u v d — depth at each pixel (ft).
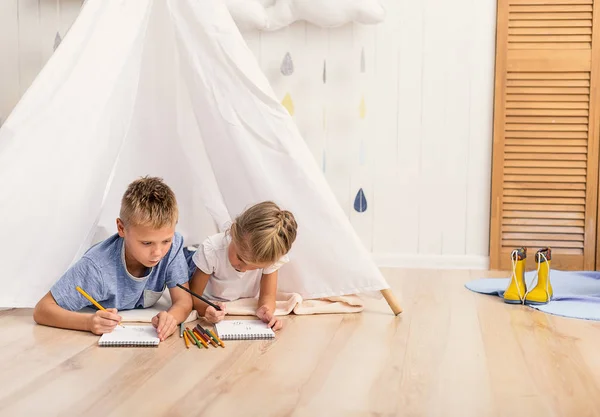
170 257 6.43
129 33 7.14
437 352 5.67
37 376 4.89
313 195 7.02
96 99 6.89
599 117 9.76
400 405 4.47
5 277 6.57
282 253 5.99
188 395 4.56
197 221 8.44
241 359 5.38
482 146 10.07
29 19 10.37
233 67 7.14
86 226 6.91
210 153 7.30
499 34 9.82
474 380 4.97
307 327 6.43
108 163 7.05
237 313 6.69
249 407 4.37
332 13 9.64
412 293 8.16
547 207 9.96
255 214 5.96
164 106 8.08
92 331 5.92
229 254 6.51
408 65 10.07
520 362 5.42
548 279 7.58
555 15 9.74
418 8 9.99
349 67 10.14
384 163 10.22
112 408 4.32
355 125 10.21
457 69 10.01
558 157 9.90
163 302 7.04
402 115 10.14
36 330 6.04
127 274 6.28
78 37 7.00
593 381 4.97
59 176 6.73
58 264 6.74
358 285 6.98
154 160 8.25
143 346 5.65
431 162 10.16
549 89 9.83
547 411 4.39
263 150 7.09
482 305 7.51
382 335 6.19
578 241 9.98
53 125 6.73
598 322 6.78
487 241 10.17
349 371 5.14
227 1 9.68
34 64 10.43
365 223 10.31
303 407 4.39
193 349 5.62
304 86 10.21
